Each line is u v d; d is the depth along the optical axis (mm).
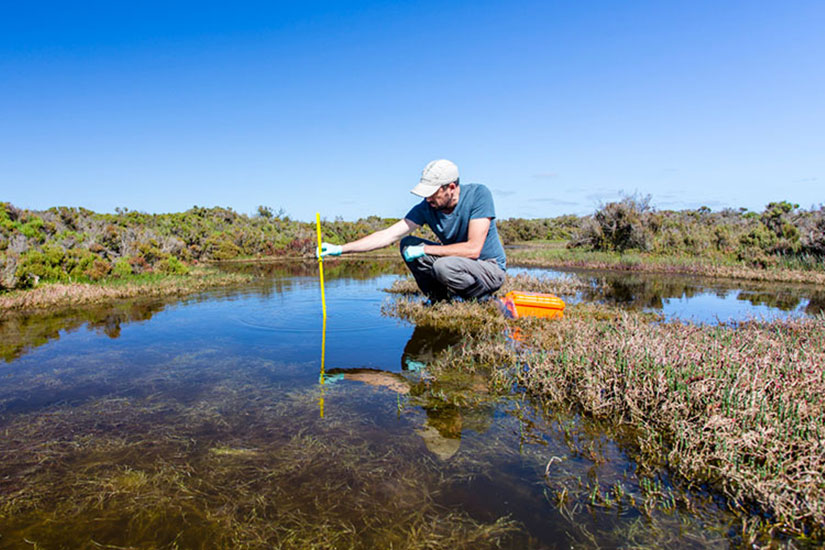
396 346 3656
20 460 1880
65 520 1511
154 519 1516
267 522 1504
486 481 1754
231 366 3125
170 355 3398
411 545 1404
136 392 2635
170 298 6324
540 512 1574
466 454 1952
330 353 3459
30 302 5711
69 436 2086
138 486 1695
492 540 1432
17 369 3066
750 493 1652
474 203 4555
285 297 6332
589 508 1601
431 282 5371
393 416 2320
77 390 2668
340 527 1482
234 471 1798
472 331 4160
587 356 2914
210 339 3895
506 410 2424
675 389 2391
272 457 1902
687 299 6238
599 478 1791
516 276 8383
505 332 4066
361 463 1862
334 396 2576
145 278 8586
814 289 7406
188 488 1685
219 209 27688
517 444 2055
